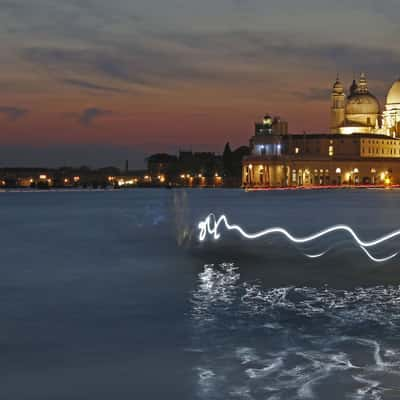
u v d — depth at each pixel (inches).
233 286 1200.2
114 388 661.3
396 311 976.3
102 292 1135.0
